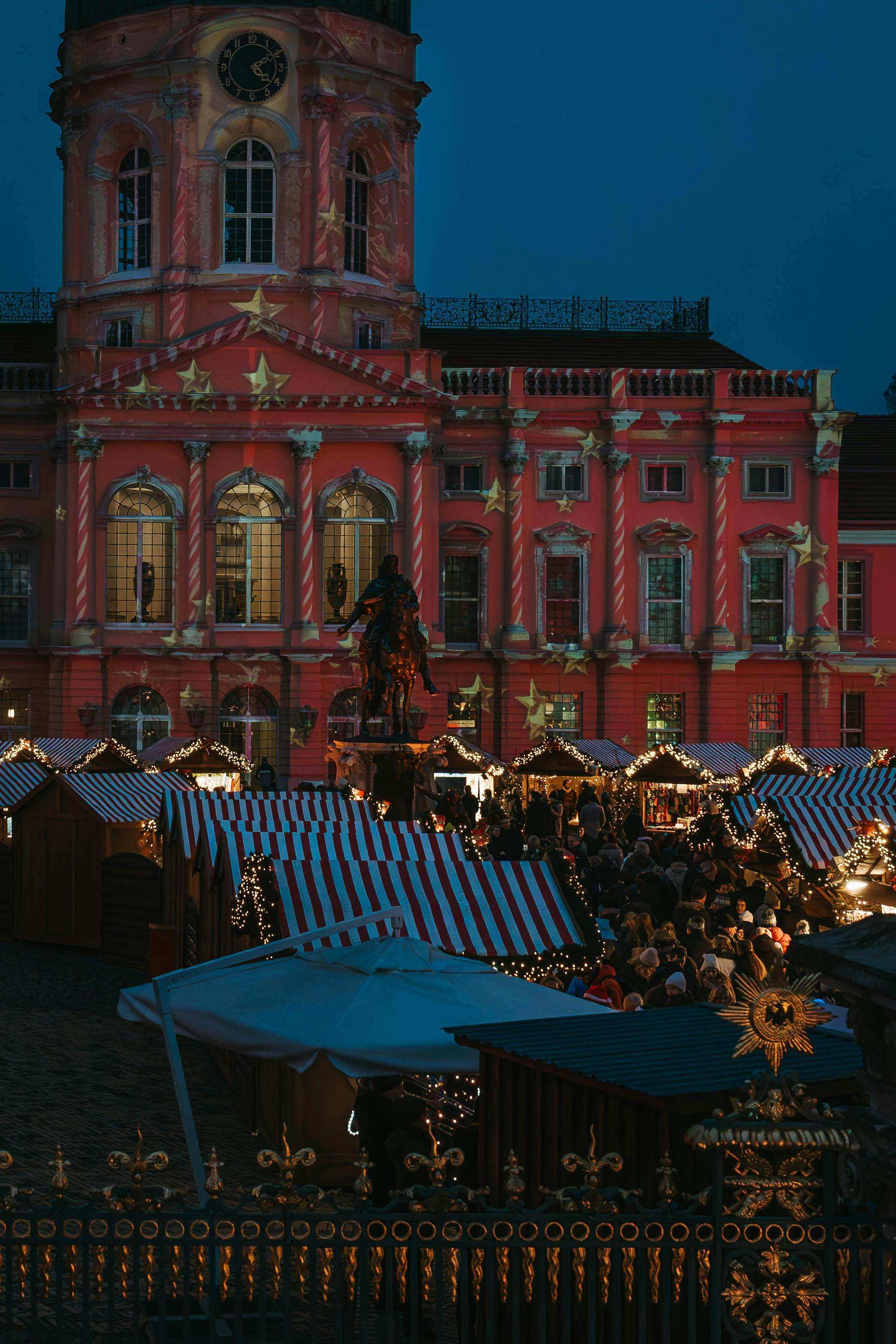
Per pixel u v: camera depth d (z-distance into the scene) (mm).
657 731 63312
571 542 62656
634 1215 8273
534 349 68438
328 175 59406
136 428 57938
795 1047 8547
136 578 58531
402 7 62500
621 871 30719
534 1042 11344
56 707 58844
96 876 34344
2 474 60562
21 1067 23109
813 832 31297
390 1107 14383
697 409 62500
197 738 47031
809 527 63438
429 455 59469
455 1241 8258
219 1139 19484
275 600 58750
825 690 63438
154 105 59719
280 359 57969
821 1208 9164
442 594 62500
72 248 61094
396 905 20312
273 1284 10648
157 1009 15844
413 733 46125
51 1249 8836
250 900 20766
